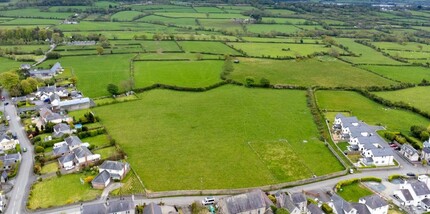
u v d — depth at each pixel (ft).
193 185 542.57
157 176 563.48
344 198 522.06
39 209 479.00
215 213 479.00
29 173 566.77
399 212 497.46
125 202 470.80
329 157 637.71
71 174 565.94
